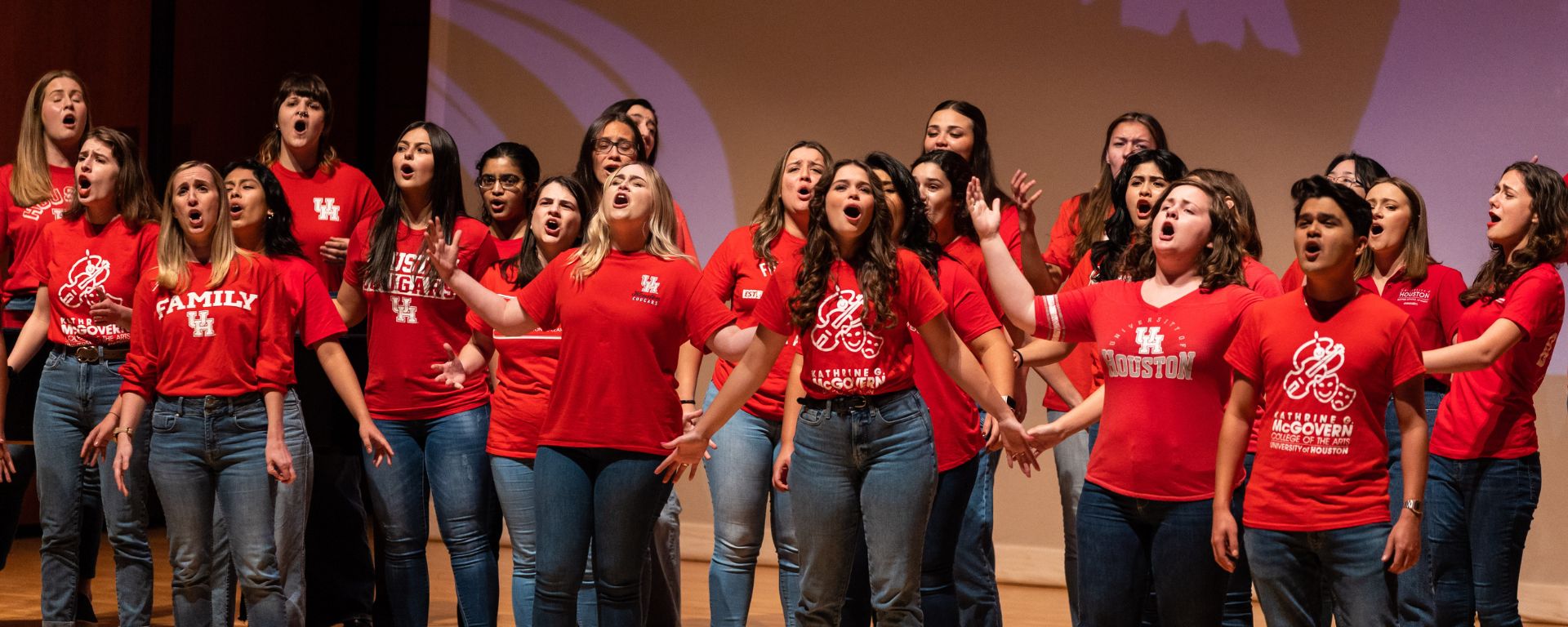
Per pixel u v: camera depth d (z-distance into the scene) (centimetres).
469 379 589
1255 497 431
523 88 984
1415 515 410
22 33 997
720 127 951
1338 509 416
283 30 1172
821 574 465
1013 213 611
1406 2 829
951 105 631
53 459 608
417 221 594
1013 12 898
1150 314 441
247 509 527
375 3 1240
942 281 481
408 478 583
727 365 585
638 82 966
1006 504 906
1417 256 573
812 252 451
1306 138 849
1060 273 685
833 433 454
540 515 491
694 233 956
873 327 446
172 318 528
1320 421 419
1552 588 805
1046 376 575
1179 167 537
